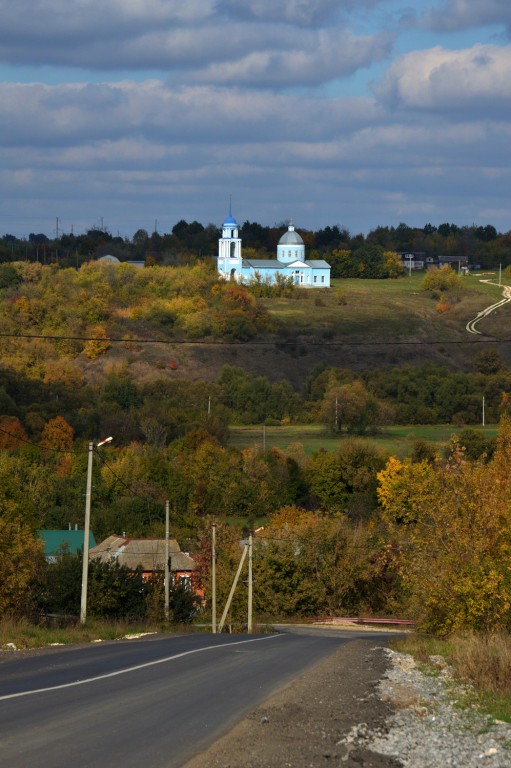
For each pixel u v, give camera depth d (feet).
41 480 441.27
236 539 336.08
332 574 335.47
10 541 188.24
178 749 52.75
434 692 82.74
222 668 92.84
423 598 150.82
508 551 143.43
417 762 53.98
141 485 462.19
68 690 72.54
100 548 353.31
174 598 243.81
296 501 504.02
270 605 329.72
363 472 495.82
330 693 76.84
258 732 58.75
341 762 52.37
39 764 47.80
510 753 57.00
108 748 52.16
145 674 84.69
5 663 93.91
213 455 505.25
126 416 591.37
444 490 152.56
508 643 112.27
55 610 214.48
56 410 605.31
